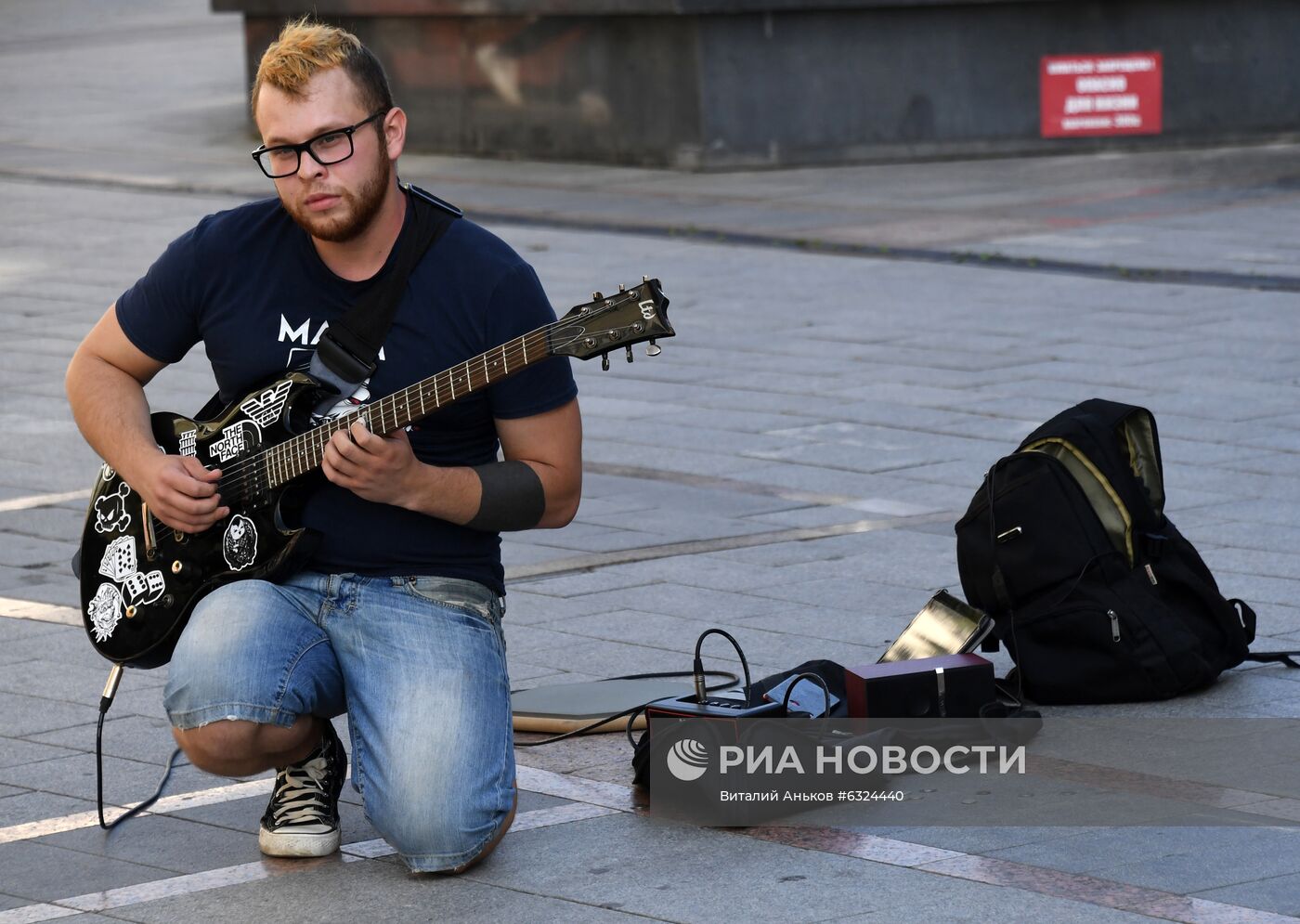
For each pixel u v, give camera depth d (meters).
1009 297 40.75
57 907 13.02
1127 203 53.75
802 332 37.72
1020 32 64.44
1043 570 16.86
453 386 12.84
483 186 59.91
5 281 44.66
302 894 13.18
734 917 12.56
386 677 13.40
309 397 13.57
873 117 63.84
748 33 62.22
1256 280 41.56
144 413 14.13
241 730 13.17
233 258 13.79
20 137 71.38
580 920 12.59
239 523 13.71
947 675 15.55
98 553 14.25
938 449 28.03
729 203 55.44
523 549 23.00
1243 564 21.34
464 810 13.14
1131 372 32.91
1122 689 16.77
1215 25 65.19
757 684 15.95
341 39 13.22
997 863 13.36
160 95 83.50
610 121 64.38
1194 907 12.49
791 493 25.66
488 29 66.31
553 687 17.36
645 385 33.22
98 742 14.36
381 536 13.62
